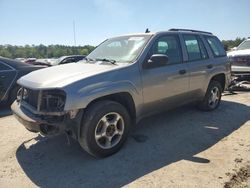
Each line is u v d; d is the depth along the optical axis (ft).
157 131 16.37
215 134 15.85
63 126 11.54
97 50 17.30
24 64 23.88
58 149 14.23
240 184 10.58
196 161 12.49
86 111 12.20
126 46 15.71
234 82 28.37
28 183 11.12
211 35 20.61
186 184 10.61
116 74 13.12
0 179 11.45
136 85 13.85
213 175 11.21
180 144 14.46
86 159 12.99
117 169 11.94
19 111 13.09
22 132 16.98
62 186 10.83
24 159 13.25
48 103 11.75
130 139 15.15
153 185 10.61
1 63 22.58
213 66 19.36
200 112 20.10
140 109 14.40
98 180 11.13
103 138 12.91
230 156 12.94
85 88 11.87
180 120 18.33
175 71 16.03
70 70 13.51
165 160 12.66
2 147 14.70
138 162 12.51
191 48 17.95
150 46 14.97
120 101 14.05
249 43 34.12
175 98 16.47
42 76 13.08
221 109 21.06
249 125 17.39
